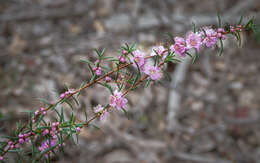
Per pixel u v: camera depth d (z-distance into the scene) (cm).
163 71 20
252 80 56
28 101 45
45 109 21
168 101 51
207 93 54
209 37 19
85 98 43
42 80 50
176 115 49
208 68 57
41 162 21
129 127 47
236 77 56
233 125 49
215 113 51
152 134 47
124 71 21
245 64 58
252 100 53
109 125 45
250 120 50
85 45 57
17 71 51
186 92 53
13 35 58
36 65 53
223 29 20
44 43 57
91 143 43
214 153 46
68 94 21
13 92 47
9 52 55
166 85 52
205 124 49
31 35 58
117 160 43
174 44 19
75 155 41
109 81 20
